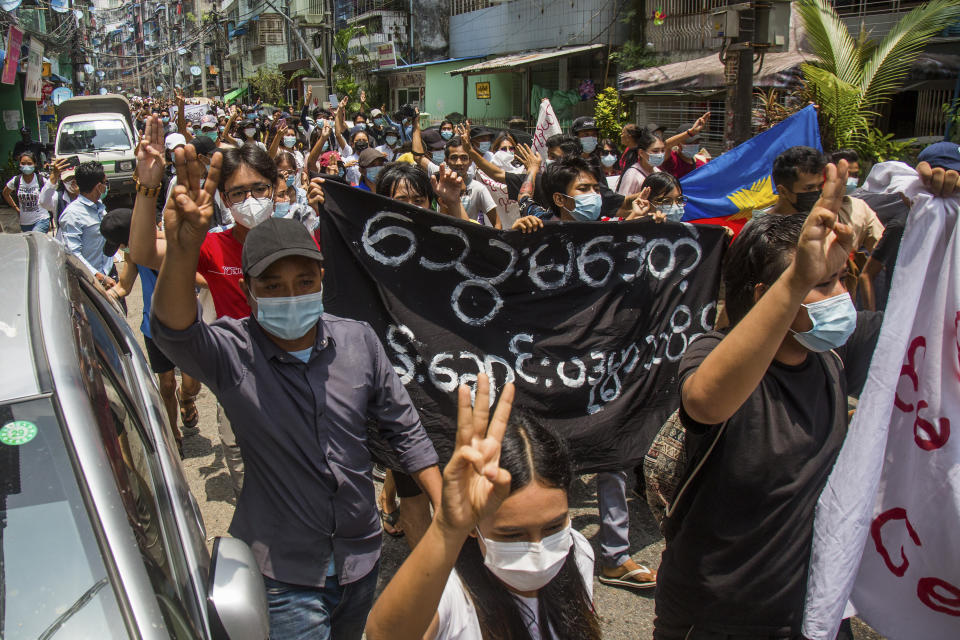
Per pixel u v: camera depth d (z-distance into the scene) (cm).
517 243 351
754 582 203
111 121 1739
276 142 623
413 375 341
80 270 230
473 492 129
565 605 164
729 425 203
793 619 206
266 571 222
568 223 358
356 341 234
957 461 216
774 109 1037
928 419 222
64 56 3588
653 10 1747
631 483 462
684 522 213
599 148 830
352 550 228
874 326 241
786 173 411
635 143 838
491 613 157
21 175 939
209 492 450
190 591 164
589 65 1995
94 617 129
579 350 364
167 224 199
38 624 129
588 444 361
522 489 148
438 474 240
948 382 219
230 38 5850
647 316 376
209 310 392
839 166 163
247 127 1334
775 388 205
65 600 131
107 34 7981
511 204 633
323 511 223
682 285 383
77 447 146
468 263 347
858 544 204
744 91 741
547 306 359
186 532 183
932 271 220
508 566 152
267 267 209
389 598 135
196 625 154
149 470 186
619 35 1930
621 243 368
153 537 158
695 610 211
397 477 319
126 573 134
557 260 360
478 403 129
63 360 159
